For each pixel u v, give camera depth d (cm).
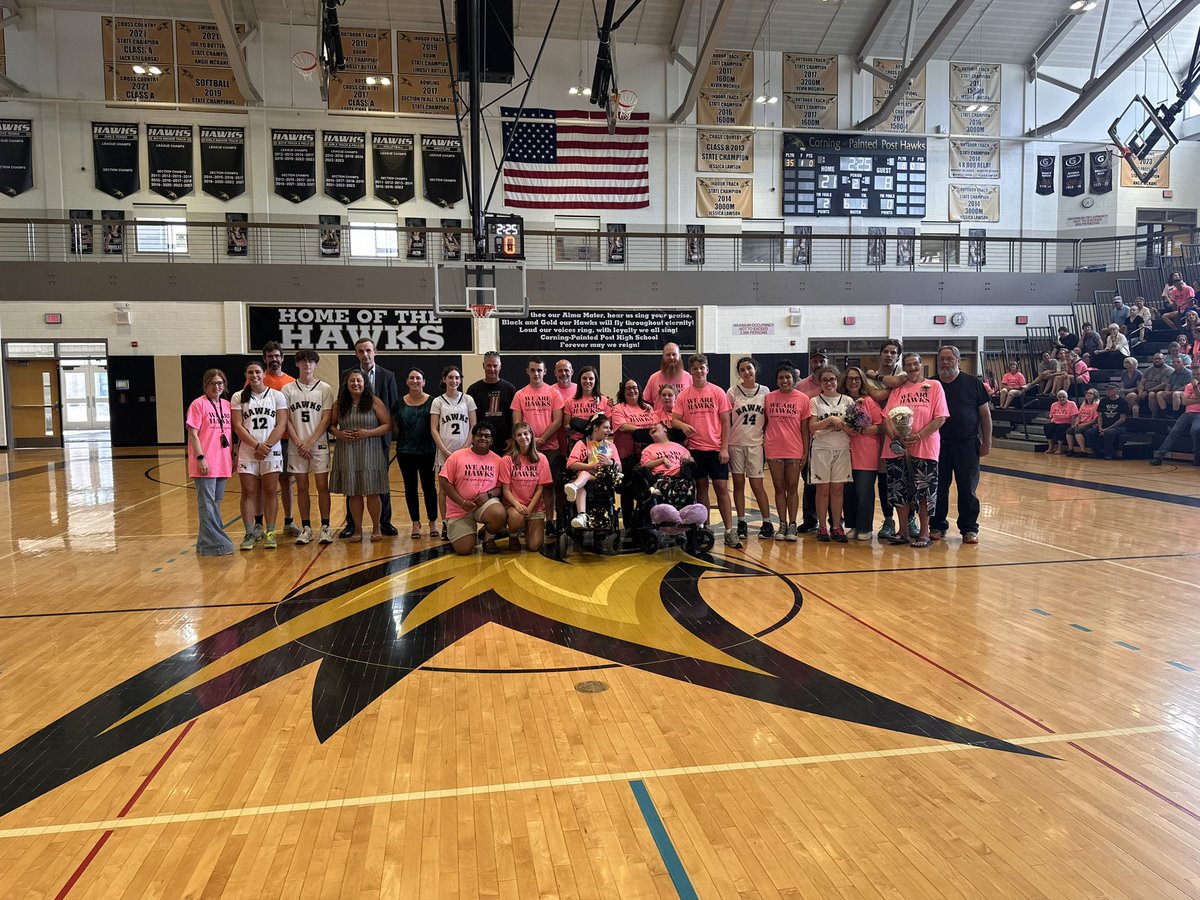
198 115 1867
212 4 1589
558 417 745
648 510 674
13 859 252
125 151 1842
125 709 371
